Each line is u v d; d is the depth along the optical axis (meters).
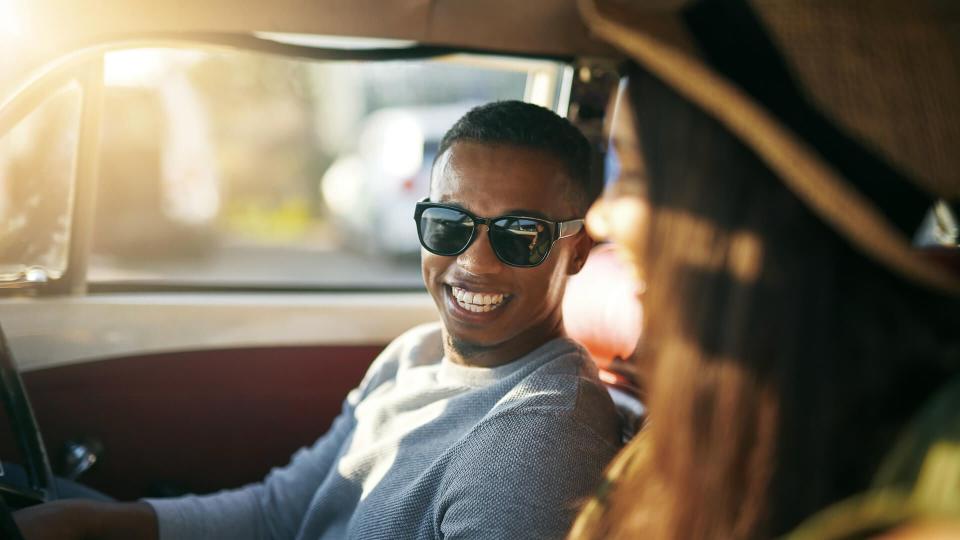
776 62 0.73
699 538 0.83
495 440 1.33
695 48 0.77
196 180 8.16
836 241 0.76
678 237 0.81
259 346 2.20
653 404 0.86
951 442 0.70
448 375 1.57
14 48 1.54
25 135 1.93
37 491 1.62
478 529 1.27
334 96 11.31
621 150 0.90
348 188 9.89
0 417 1.66
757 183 0.77
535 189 1.46
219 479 2.19
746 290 0.77
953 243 0.95
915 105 0.71
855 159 0.72
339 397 2.27
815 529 0.74
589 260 1.83
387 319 2.32
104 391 2.06
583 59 1.93
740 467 0.80
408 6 1.72
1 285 2.00
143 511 1.63
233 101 11.08
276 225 11.40
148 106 7.70
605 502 1.04
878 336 0.76
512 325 1.50
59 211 2.05
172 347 2.12
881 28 0.72
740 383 0.78
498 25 1.82
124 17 1.58
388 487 1.48
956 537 0.66
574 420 1.34
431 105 8.30
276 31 1.68
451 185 1.50
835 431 0.76
